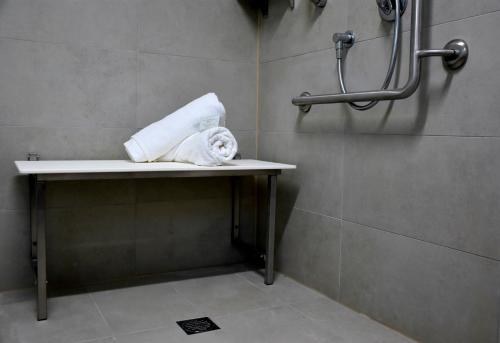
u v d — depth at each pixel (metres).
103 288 2.10
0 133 1.96
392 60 1.59
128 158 2.21
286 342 1.60
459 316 1.47
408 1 1.61
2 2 1.93
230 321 1.76
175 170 1.81
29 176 2.01
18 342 1.56
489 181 1.37
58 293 2.03
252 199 2.56
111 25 2.13
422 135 1.58
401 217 1.67
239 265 2.51
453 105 1.47
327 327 1.73
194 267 2.43
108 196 2.20
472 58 1.40
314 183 2.10
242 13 2.44
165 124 1.99
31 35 1.98
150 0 2.21
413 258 1.63
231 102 2.44
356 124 1.86
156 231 2.32
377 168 1.76
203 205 2.43
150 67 2.23
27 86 1.99
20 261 2.05
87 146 2.12
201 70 2.35
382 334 1.68
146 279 2.24
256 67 2.50
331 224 2.00
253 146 2.52
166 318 1.77
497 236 1.36
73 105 2.08
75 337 1.60
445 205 1.51
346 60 1.89
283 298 2.01
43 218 1.69
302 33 2.15
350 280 1.90
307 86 2.13
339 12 1.92
